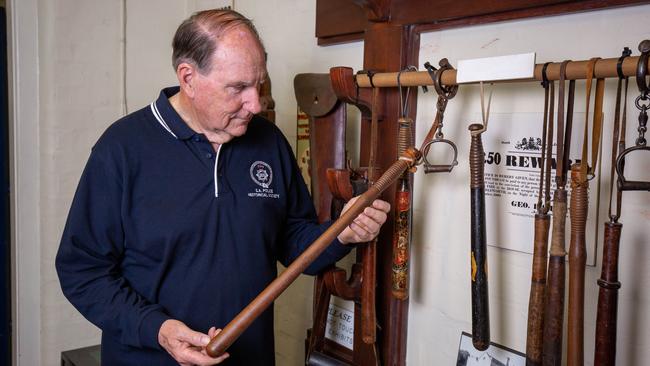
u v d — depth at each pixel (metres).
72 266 1.24
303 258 1.05
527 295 1.21
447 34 1.33
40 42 2.27
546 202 1.01
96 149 1.24
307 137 1.78
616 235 0.92
